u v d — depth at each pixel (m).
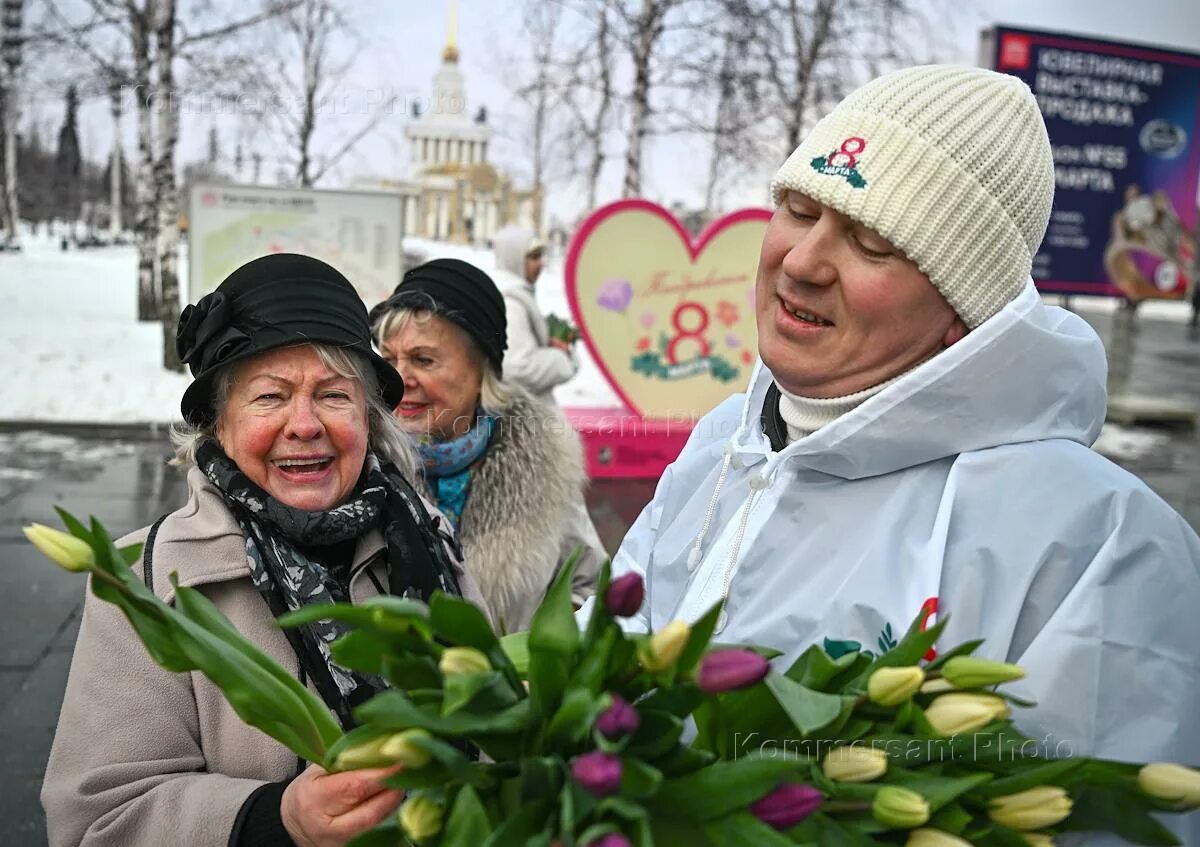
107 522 6.12
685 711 0.87
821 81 11.05
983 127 1.16
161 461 7.50
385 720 0.84
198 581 1.41
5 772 3.29
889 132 1.16
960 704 0.86
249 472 1.50
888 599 1.14
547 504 2.26
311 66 9.59
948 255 1.14
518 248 4.91
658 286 7.16
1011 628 1.08
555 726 0.85
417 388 2.26
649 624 1.49
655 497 1.64
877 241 1.16
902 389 1.15
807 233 1.22
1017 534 1.11
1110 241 9.84
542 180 11.11
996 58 9.14
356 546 1.57
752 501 1.33
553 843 0.81
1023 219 1.18
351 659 0.91
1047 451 1.16
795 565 1.24
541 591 2.28
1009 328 1.13
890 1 10.95
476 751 1.15
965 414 1.16
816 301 1.21
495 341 2.30
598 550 2.45
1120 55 9.38
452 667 0.84
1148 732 1.02
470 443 2.23
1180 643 1.07
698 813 0.83
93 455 7.56
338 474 1.54
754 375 1.47
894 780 0.90
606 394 9.62
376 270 6.32
